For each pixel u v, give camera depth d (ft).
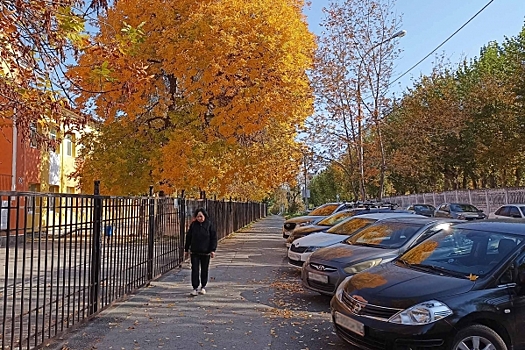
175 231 42.04
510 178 147.74
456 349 16.44
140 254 32.45
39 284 18.57
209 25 55.42
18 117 22.84
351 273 27.12
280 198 279.69
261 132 69.21
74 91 24.26
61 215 20.35
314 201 279.08
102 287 25.91
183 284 34.50
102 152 65.92
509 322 16.97
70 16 20.81
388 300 17.63
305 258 36.50
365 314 17.88
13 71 22.40
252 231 104.27
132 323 23.67
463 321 16.61
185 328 22.97
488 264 18.60
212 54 55.42
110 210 26.81
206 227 31.14
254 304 28.32
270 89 58.34
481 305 16.79
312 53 74.84
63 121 24.09
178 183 60.39
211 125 60.70
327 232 39.17
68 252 21.27
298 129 75.97
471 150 128.16
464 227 21.54
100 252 25.07
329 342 21.03
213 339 21.29
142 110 60.85
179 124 62.34
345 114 82.38
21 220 17.02
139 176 65.46
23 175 78.59
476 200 117.08
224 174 64.49
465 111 126.31
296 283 35.19
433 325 16.42
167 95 64.59
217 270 41.57
